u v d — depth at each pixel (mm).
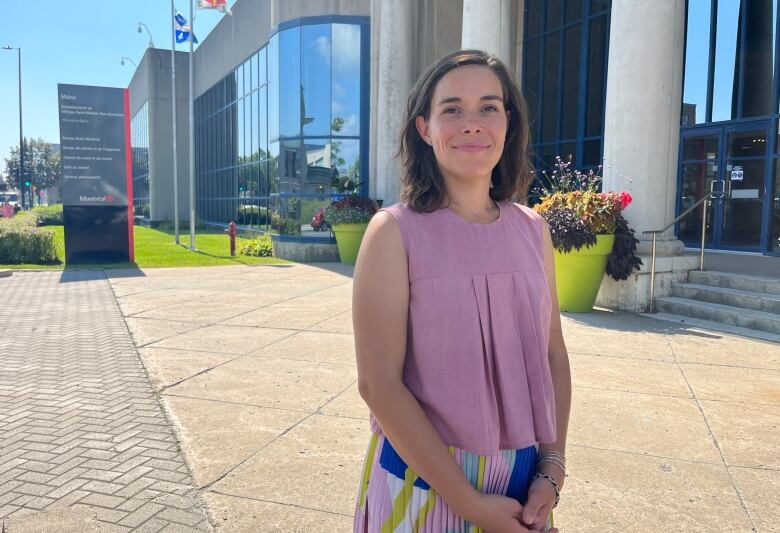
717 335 6973
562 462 1535
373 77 16172
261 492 3336
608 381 5262
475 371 1349
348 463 3689
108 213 15445
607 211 7902
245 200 26312
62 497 3273
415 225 1380
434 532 1368
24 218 21016
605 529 2959
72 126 15055
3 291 10773
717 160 13375
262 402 4785
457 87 1422
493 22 11516
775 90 12172
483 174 1436
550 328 1683
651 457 3766
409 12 15406
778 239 12188
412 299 1356
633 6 8336
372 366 1339
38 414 4535
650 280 8273
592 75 14508
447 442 1360
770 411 4547
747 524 3002
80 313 8633
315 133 16594
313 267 14609
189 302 9492
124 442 4008
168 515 3094
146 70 39781
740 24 12789
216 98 31203
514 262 1439
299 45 16594
